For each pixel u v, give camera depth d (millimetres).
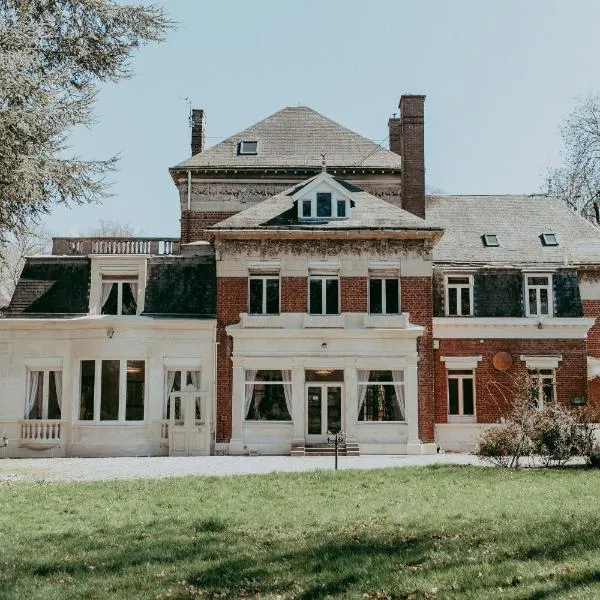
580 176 50594
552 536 10617
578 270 34469
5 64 16828
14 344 29969
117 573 9633
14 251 43594
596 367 32500
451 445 31219
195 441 29125
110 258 30703
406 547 10578
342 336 29672
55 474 21984
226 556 10453
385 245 30375
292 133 40625
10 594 8695
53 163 18297
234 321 30016
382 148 40000
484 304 32250
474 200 38188
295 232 29969
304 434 29266
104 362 29766
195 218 38344
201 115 43688
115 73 20438
